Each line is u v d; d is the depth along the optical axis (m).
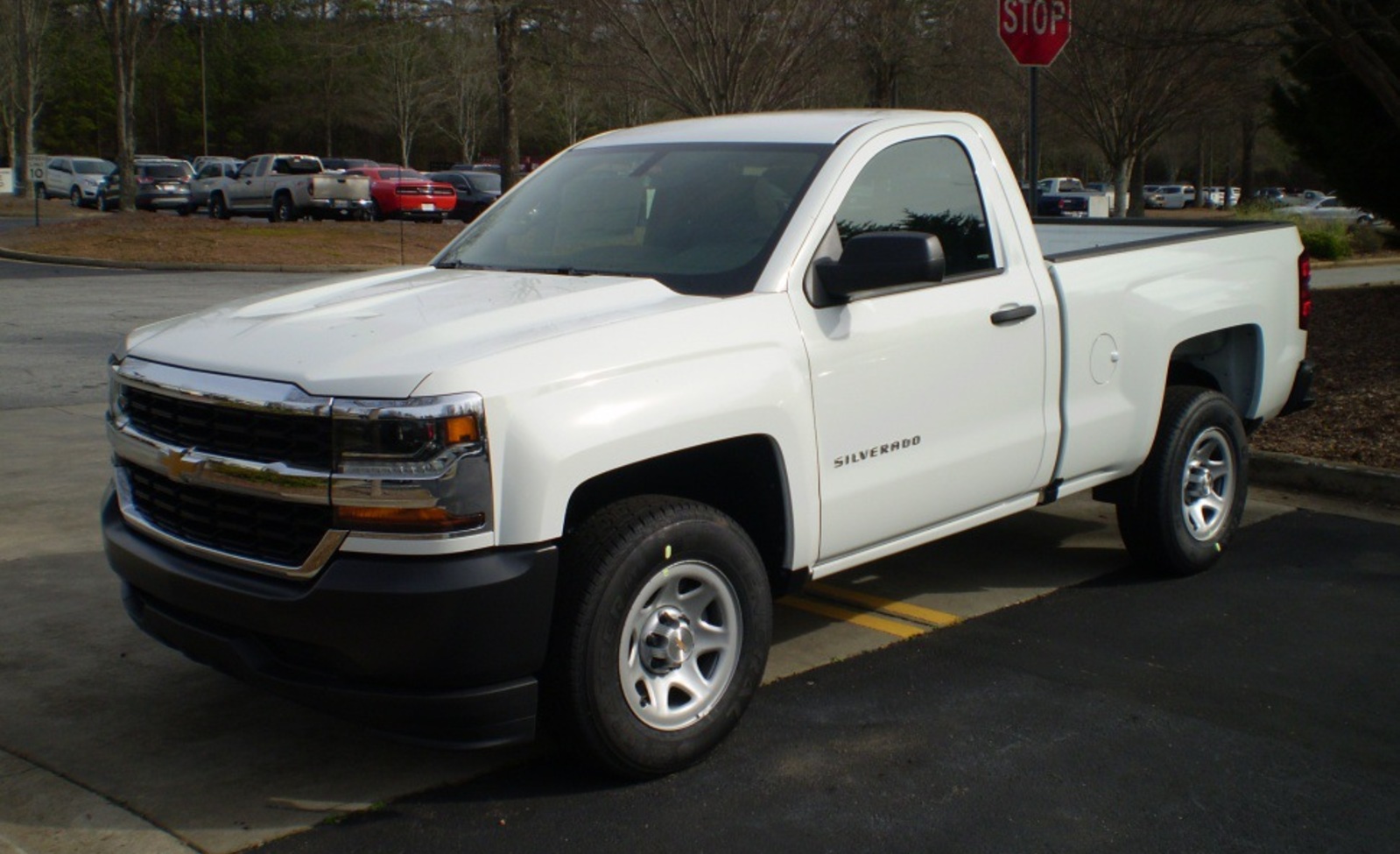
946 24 26.53
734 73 14.03
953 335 4.98
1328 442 8.30
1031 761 4.34
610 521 4.00
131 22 35.72
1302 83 14.40
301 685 3.84
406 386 3.67
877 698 4.86
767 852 3.77
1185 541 6.14
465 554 3.70
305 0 59.00
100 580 6.22
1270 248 6.67
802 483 4.48
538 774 4.27
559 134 49.59
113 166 48.62
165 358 4.21
